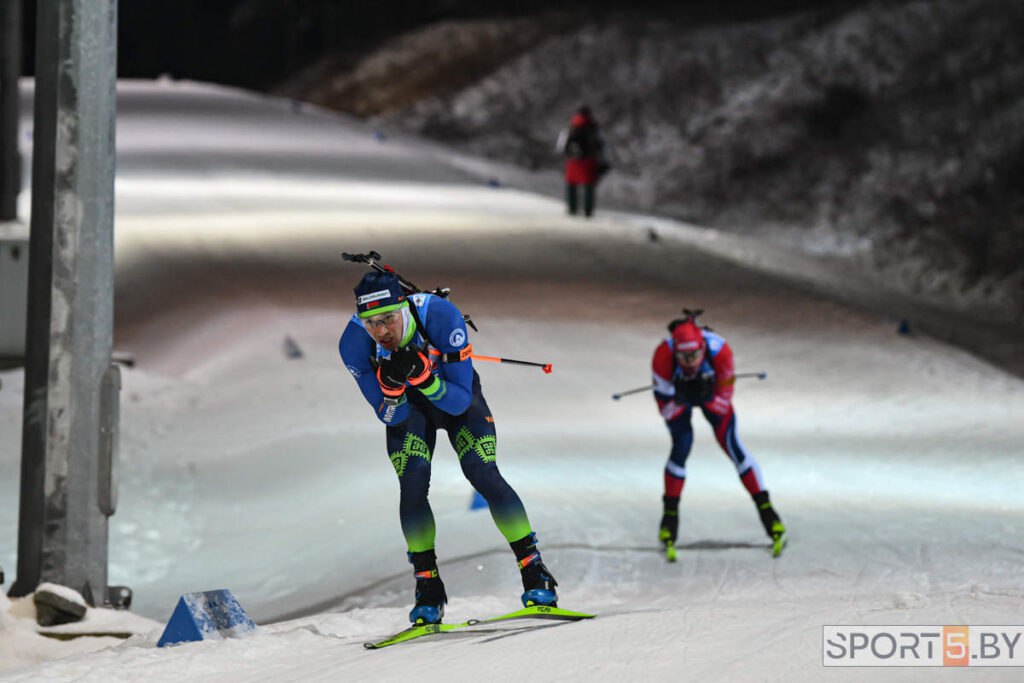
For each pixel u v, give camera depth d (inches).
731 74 7450.8
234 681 778.8
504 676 703.7
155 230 3614.7
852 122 6673.2
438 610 876.0
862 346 2987.2
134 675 815.1
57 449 1278.3
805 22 7765.8
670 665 689.6
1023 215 5433.1
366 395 876.6
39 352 1282.0
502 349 2738.7
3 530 1737.2
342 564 1535.4
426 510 876.0
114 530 1743.4
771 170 6481.3
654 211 6323.8
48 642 1175.6
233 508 1830.7
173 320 2925.7
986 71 6614.2
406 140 6766.7
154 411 2314.2
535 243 3772.1
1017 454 2007.9
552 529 1555.1
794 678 645.3
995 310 4906.5
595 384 2568.9
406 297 850.8
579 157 4325.8
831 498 1705.2
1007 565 1304.1
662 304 3221.0
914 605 830.5
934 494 1710.1
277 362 2581.2
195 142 5546.3
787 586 1273.4
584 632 797.9
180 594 1517.0
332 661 807.7
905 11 7391.7
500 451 2001.7
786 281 3651.6
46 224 1279.5
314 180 4837.6
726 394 1429.6
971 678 624.7
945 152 6122.1
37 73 1284.4
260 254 3395.7
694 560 1414.9
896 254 5472.4
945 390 2642.7
